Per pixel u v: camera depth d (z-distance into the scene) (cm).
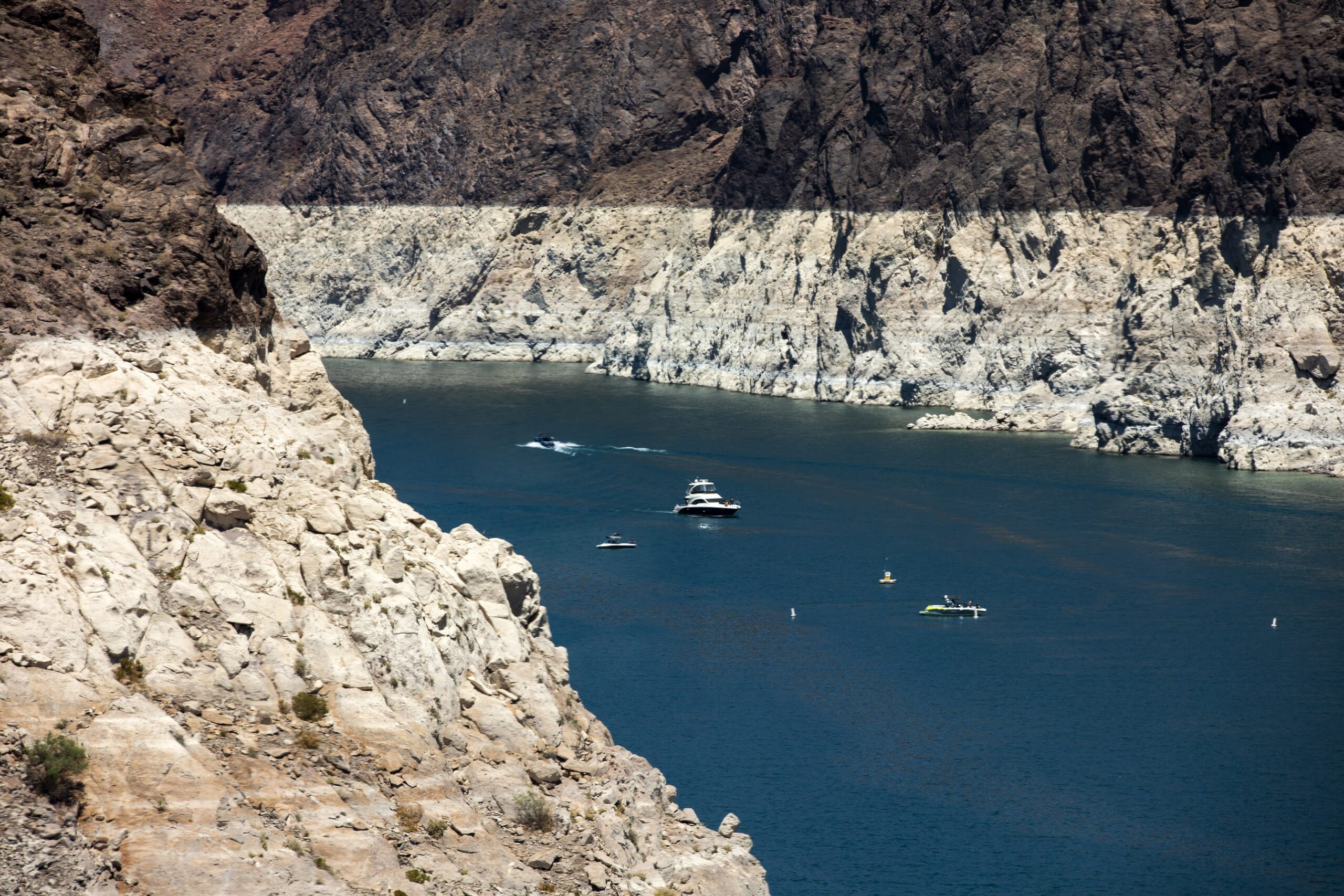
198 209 9019
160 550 7694
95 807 6562
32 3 9381
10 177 8575
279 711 7506
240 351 8981
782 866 12750
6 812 6359
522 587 9362
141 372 8300
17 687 6806
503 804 7912
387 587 8156
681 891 8225
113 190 8919
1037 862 12912
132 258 8675
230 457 8206
